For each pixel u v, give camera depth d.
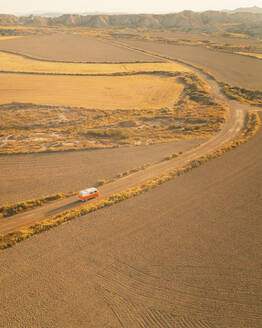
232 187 32.03
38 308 17.41
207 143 46.12
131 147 45.41
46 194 32.16
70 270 20.30
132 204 29.06
